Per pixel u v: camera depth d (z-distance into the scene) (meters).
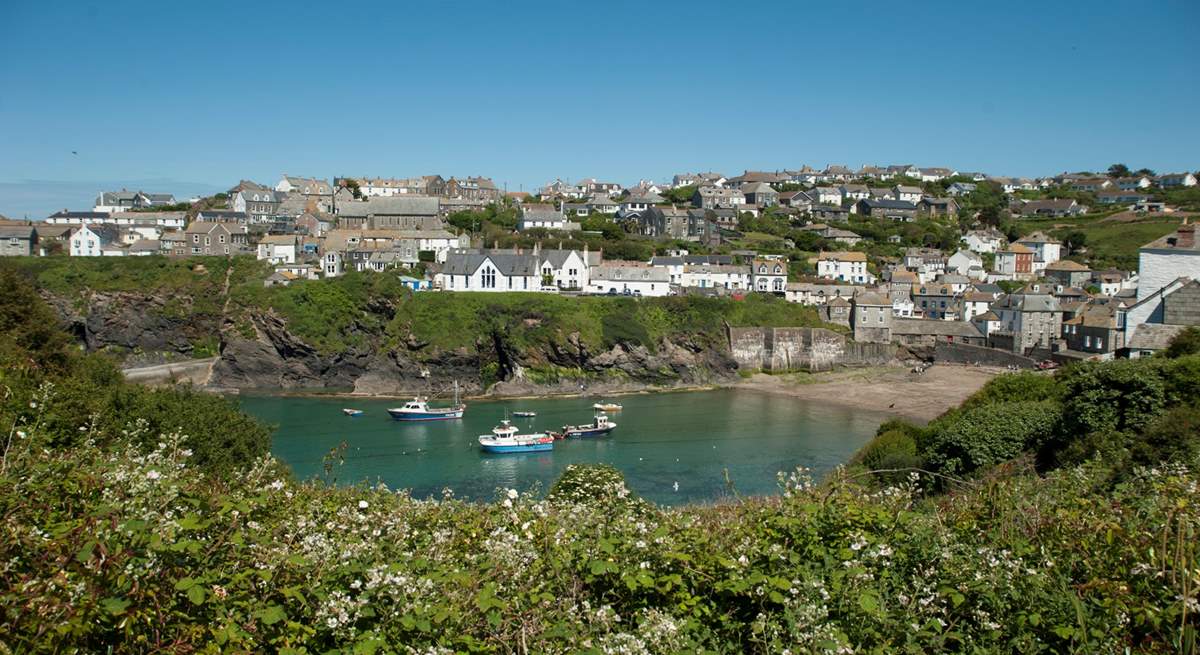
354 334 93.69
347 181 188.25
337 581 9.18
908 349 104.50
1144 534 10.55
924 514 13.38
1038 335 99.56
